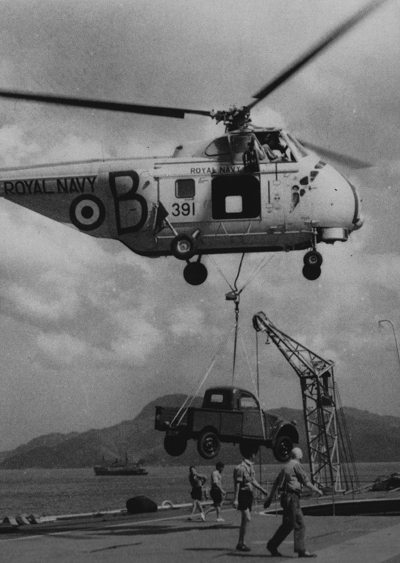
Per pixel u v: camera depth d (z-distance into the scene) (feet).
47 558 46.80
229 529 68.69
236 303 80.33
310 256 74.13
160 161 74.74
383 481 153.38
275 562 43.34
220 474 79.56
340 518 78.38
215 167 73.67
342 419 173.06
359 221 75.61
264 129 74.59
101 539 60.08
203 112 72.33
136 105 65.26
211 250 75.66
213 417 82.07
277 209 73.36
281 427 85.81
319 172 74.02
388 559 42.78
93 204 76.02
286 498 46.34
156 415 82.02
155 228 74.13
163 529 69.97
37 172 76.23
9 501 533.14
